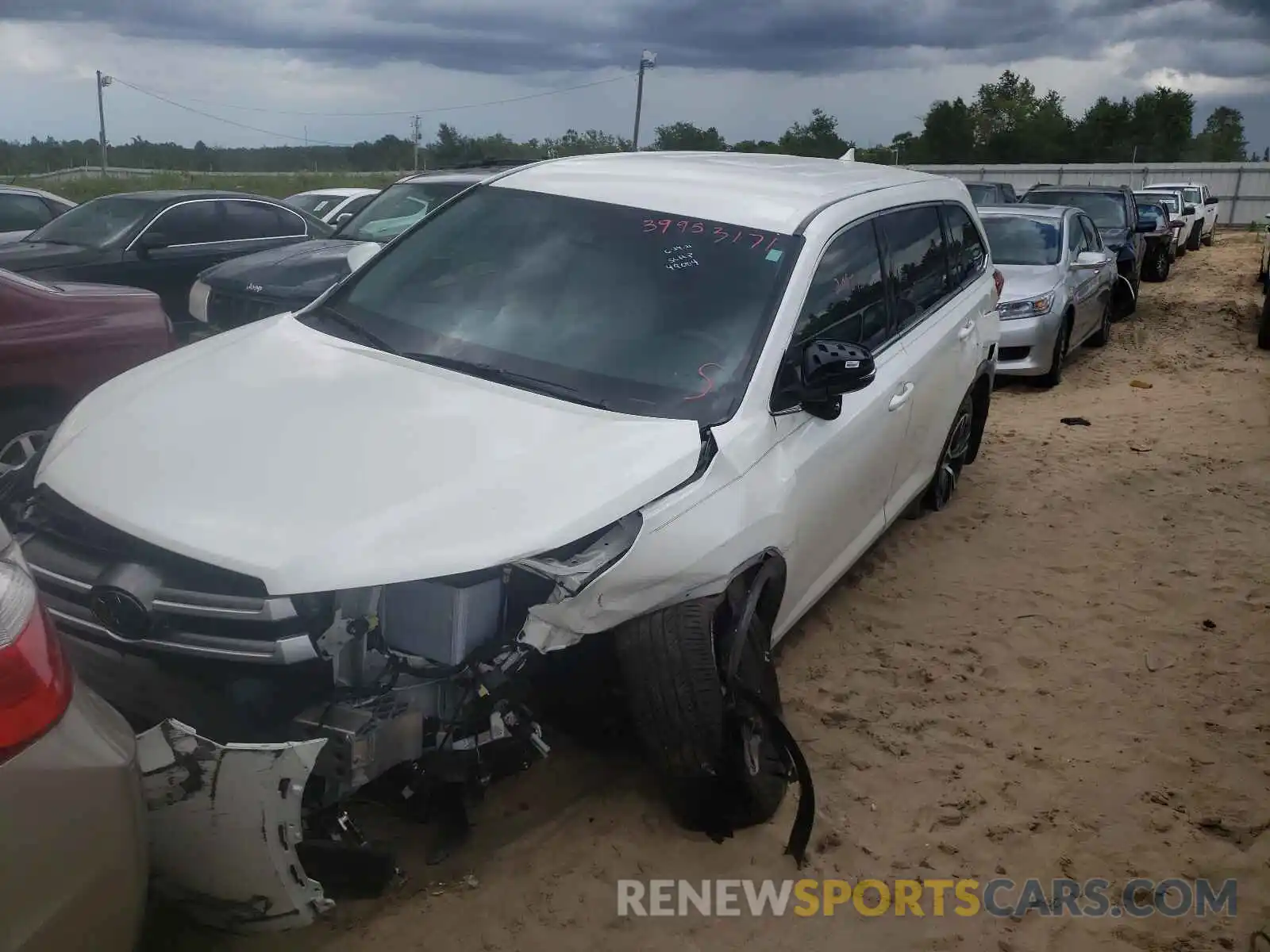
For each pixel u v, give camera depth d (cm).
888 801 376
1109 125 7375
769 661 355
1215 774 402
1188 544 630
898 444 490
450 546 270
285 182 4653
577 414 338
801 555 394
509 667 287
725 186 439
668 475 316
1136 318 1591
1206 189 3394
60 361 516
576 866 327
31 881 188
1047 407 984
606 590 296
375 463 296
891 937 314
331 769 267
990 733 423
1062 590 561
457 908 306
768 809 346
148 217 974
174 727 247
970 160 7319
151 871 260
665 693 316
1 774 187
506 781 361
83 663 276
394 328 391
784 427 372
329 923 296
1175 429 896
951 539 625
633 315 381
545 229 421
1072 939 318
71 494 285
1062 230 1162
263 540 265
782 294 386
